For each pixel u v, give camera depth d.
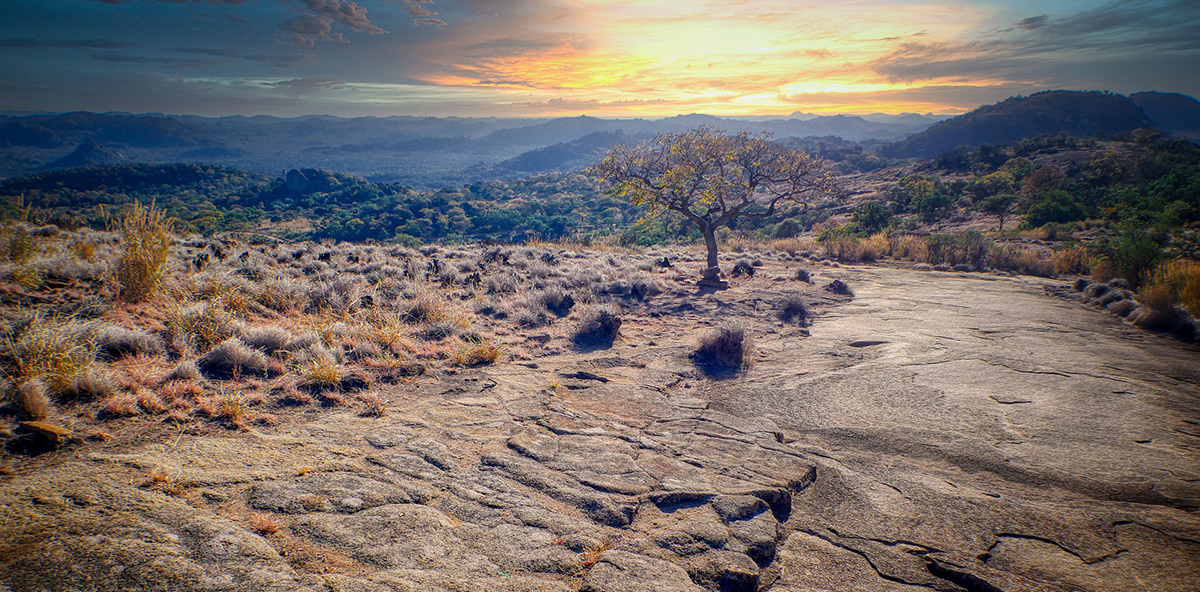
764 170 15.15
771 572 3.03
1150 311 10.16
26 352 4.41
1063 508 3.80
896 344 8.76
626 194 15.47
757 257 21.64
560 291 11.12
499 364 6.96
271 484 3.27
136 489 2.97
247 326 6.75
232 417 4.28
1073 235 31.56
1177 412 5.70
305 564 2.54
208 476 3.25
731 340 7.85
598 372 6.96
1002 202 52.00
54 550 2.35
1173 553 3.28
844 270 19.17
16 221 10.75
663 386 6.53
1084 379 6.85
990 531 3.51
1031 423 5.41
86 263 7.70
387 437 4.32
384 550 2.74
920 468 4.45
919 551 3.29
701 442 4.84
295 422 4.43
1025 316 11.16
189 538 2.58
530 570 2.75
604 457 4.34
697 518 3.45
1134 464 4.49
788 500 3.83
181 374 4.89
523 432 4.74
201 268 10.16
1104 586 2.96
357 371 5.81
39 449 3.32
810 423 5.43
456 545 2.89
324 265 12.46
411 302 9.37
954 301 12.98
